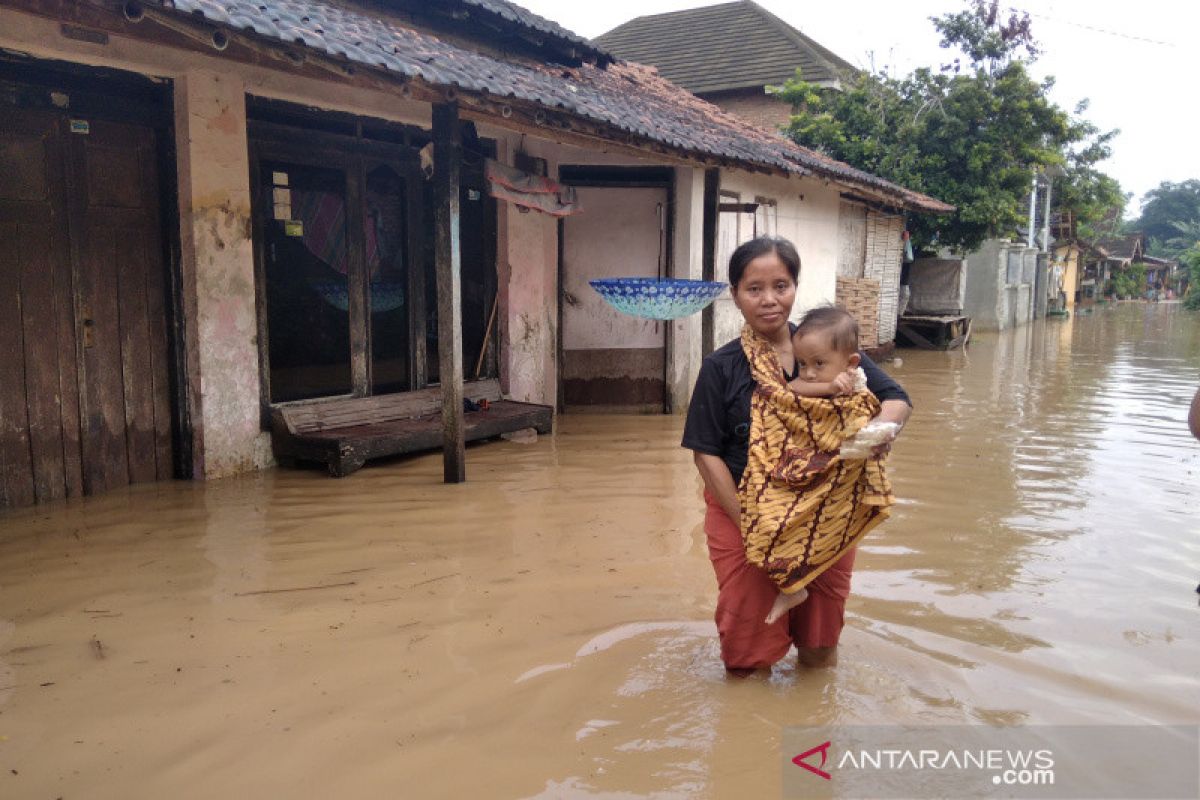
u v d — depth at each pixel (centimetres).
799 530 321
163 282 678
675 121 1041
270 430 739
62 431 629
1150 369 1658
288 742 321
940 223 2150
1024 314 3166
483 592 471
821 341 311
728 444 349
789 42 2509
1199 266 4581
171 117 660
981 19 2073
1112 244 6153
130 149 650
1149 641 421
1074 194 3488
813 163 1251
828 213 1552
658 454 840
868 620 442
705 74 2520
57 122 606
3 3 410
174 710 342
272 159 733
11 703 347
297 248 761
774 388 318
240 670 377
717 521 358
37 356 611
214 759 309
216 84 663
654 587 483
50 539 547
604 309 1087
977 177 2103
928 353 2017
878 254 1864
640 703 353
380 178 835
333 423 775
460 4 899
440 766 307
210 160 666
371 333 834
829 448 314
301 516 606
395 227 859
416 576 494
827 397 315
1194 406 323
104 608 442
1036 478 757
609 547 552
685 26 2745
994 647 412
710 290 711
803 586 331
